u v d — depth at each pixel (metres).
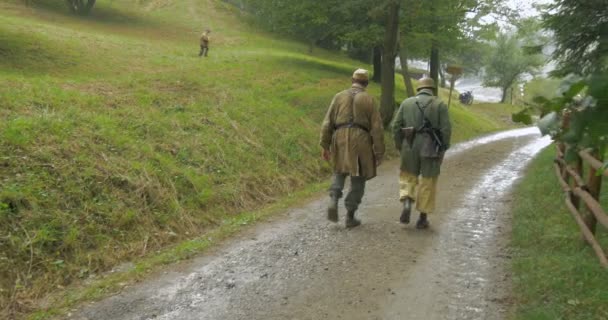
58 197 5.67
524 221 6.01
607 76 1.23
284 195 8.91
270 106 13.01
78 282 4.86
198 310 4.05
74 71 14.02
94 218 5.72
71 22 30.91
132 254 5.60
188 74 15.63
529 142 18.97
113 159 6.95
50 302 4.38
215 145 9.03
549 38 11.48
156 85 12.10
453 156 13.59
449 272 4.68
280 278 4.68
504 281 4.41
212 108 10.99
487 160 12.89
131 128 8.32
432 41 23.03
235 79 17.25
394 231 6.02
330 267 4.90
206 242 5.86
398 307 3.99
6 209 5.07
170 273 4.89
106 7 39.81
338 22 22.31
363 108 5.96
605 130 1.32
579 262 4.27
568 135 1.40
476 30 21.66
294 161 10.45
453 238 5.72
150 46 22.91
